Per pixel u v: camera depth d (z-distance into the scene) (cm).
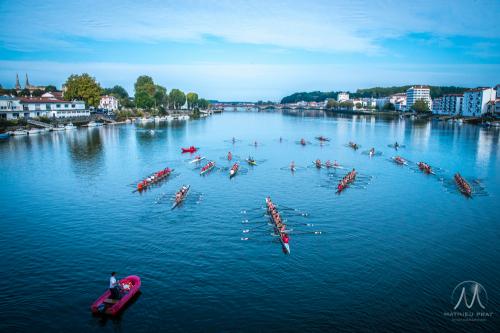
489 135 16350
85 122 19138
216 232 4803
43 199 6216
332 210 5706
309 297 3403
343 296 3428
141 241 4544
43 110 17650
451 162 9812
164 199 6206
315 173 8381
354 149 12319
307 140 14925
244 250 4297
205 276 3744
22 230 4903
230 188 6950
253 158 10419
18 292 3472
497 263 4072
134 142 13288
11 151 10881
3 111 15238
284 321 3083
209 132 17900
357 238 4672
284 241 4434
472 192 6750
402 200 6238
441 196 6494
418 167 9100
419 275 3803
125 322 3067
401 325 3047
